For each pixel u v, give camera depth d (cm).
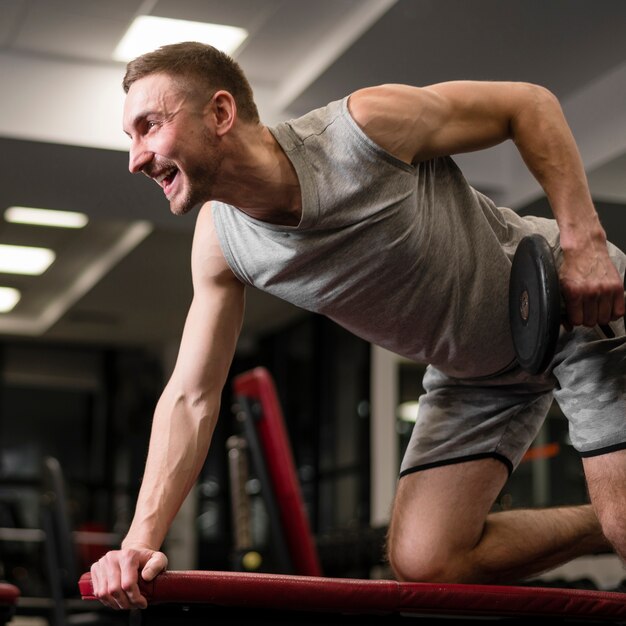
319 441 996
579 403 218
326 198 193
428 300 210
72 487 1169
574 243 205
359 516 907
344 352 975
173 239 809
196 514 1130
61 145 574
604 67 568
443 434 246
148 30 546
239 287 218
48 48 569
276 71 590
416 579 240
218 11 524
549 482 858
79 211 674
